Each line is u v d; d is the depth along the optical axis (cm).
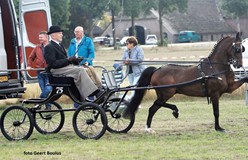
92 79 1595
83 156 1317
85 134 1575
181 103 2336
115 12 7388
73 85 1576
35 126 1664
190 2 10006
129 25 9462
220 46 1625
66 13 6875
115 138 1552
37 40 2258
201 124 1775
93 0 7244
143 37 9469
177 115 1658
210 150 1354
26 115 1584
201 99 2484
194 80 1616
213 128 1692
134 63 1798
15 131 1616
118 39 9012
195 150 1354
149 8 8231
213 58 1627
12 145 1487
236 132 1606
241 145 1409
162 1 8394
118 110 1659
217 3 10100
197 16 9800
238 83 1644
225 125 1733
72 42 1983
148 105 2306
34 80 2175
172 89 1641
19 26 2211
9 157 1330
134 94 1617
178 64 1727
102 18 8206
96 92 1570
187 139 1509
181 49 6600
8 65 2033
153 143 1456
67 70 1571
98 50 7062
